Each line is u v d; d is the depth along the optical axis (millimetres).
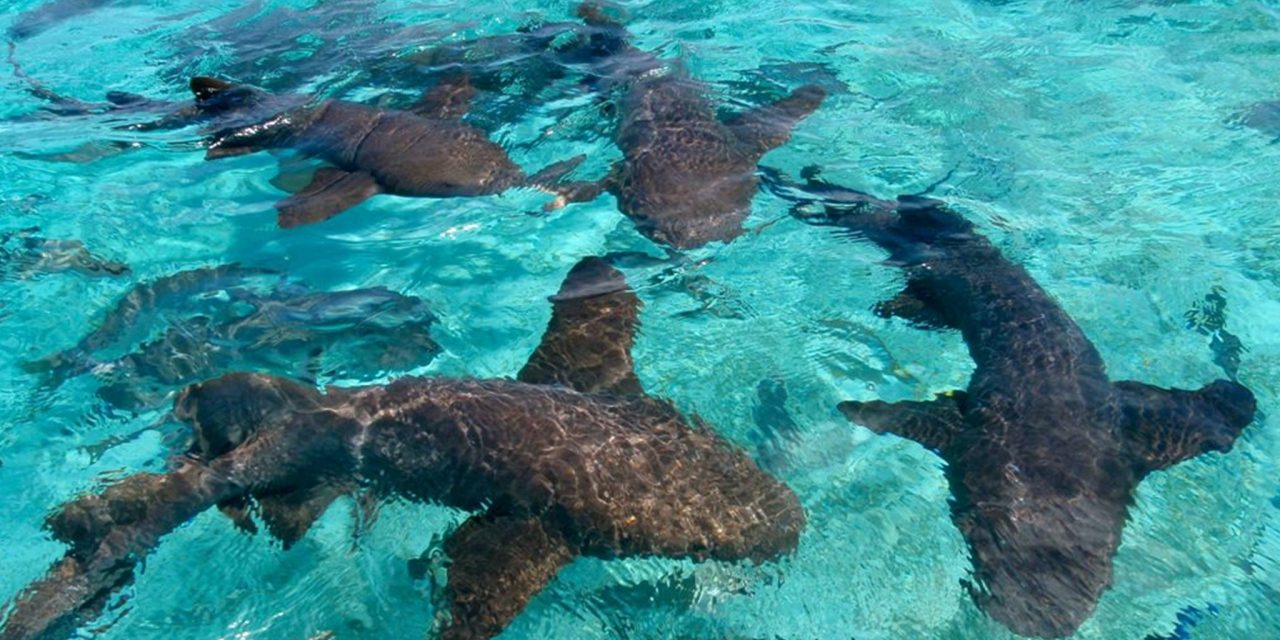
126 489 4465
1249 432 4930
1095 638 3914
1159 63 8789
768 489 4406
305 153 7453
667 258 6277
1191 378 5328
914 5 10125
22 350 5598
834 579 4230
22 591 4137
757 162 7133
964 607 4078
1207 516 4461
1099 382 5086
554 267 6273
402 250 6504
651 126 7324
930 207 6785
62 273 6223
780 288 6070
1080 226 6629
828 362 5516
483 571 4160
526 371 5234
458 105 7910
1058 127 7828
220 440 4715
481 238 6582
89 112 8164
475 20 9703
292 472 4609
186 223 6762
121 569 4258
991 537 4316
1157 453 4738
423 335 5695
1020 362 5211
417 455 4520
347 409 4691
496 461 4387
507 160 7102
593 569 4285
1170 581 4160
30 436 4980
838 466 4812
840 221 6625
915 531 4438
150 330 5734
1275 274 6156
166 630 4047
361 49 9078
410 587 4223
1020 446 4691
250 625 4078
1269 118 7828
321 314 5867
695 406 5156
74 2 10641
